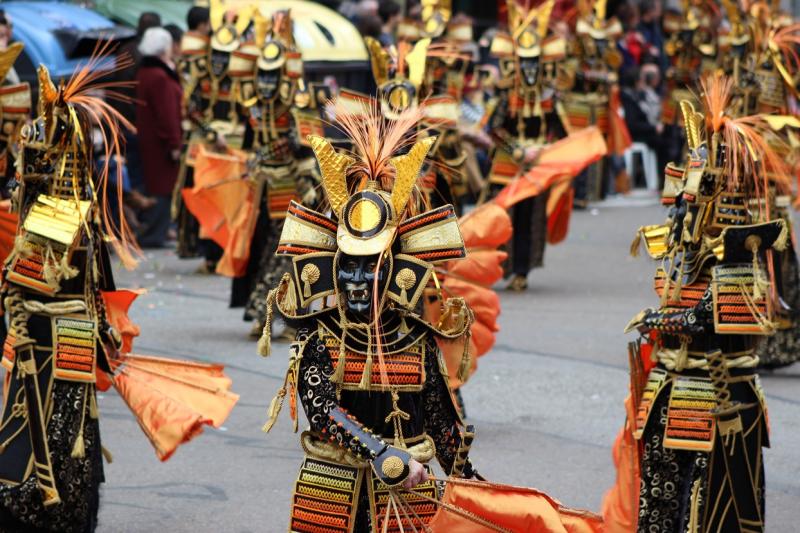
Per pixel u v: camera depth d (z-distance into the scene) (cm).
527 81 3312
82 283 1452
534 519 1233
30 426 1404
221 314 3092
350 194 1173
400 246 1129
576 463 1956
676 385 1363
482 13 6481
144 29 3991
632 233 4638
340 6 5372
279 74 2730
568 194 3541
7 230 1852
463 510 1211
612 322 3062
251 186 2778
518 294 3462
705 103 1388
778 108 2697
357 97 2014
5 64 1767
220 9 3186
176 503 1748
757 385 1363
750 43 2716
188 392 1544
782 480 1891
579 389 2417
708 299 1332
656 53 5800
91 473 1452
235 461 1944
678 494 1377
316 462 1144
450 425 1177
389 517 1135
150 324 2944
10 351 1442
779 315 2456
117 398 2302
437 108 2222
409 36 2778
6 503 1407
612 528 1412
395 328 1134
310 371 1120
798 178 2447
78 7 4494
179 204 3688
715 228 1348
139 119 3894
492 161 3391
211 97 3172
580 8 3906
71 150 1430
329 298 1162
